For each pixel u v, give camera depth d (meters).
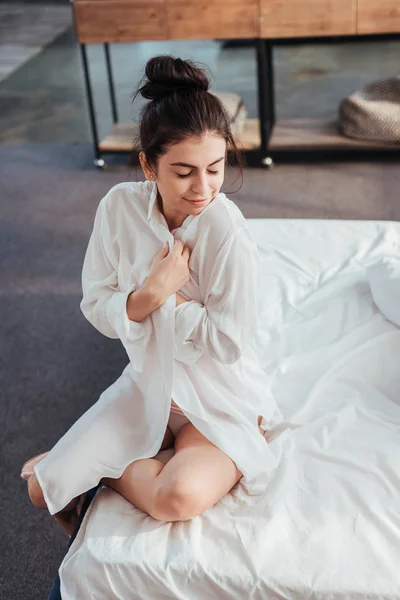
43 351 2.47
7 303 2.72
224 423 1.49
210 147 1.32
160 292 1.40
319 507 1.41
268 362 1.80
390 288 1.87
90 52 5.61
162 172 1.36
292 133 3.69
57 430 2.14
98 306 1.54
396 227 2.31
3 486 1.97
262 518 1.39
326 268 2.14
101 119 4.30
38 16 6.84
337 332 1.88
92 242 1.56
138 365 1.47
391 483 1.45
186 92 1.33
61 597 1.42
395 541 1.34
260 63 3.36
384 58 5.06
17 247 3.08
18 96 4.79
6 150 3.98
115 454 1.49
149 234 1.48
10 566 1.75
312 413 1.66
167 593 1.33
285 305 2.00
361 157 3.60
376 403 1.70
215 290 1.42
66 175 3.67
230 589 1.30
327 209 3.16
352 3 3.19
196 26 3.32
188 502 1.38
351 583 1.27
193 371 1.49
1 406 2.24
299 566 1.31
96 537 1.39
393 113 3.50
